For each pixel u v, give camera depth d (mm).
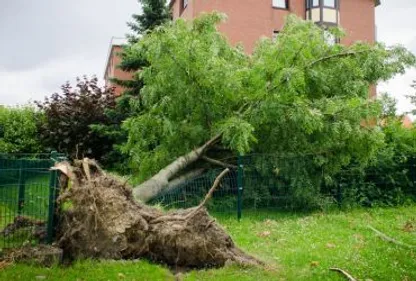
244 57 12773
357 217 10562
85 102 17625
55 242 6582
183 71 10766
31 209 7254
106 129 16797
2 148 18922
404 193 12875
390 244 7828
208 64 10570
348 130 10352
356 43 12070
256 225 9570
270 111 10414
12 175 8328
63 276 5527
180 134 11344
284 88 10211
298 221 10008
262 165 11133
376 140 10727
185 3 25375
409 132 13281
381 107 10891
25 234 6887
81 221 6469
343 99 11648
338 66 11672
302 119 10133
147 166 11258
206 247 6430
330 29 12273
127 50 13383
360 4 25938
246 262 6418
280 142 11445
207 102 11234
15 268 5723
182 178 11062
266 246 7707
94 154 17969
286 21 12406
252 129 9836
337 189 12188
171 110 11289
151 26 19516
